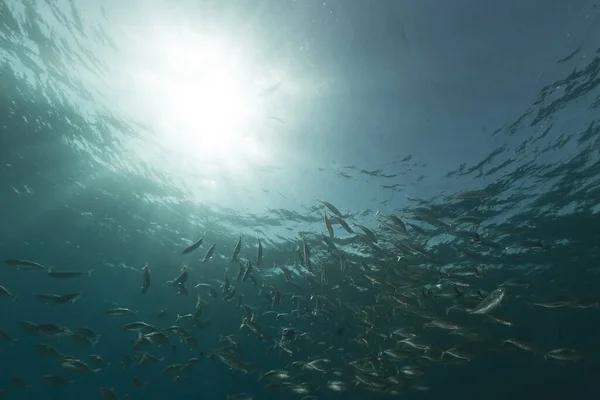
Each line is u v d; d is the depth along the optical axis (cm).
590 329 1864
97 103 1290
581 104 1012
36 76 1230
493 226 1469
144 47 1054
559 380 1969
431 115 1075
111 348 3312
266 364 2755
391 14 871
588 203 1330
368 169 1255
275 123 1178
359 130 1139
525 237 1516
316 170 1298
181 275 814
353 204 1391
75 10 988
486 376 2041
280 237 1694
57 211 1828
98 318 2850
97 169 1596
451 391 2095
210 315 2412
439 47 920
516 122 1073
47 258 2180
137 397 3934
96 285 2442
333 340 1997
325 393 2095
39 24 1047
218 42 998
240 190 1499
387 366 1266
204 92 1147
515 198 1343
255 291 2148
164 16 965
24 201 1747
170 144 1376
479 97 1016
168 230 1894
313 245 1620
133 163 1527
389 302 1330
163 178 1561
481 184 1288
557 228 1460
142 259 2144
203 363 3050
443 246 1574
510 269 1730
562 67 920
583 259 1611
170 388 3681
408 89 1020
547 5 812
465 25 870
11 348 3481
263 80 1062
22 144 1461
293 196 1435
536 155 1178
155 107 1243
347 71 992
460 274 1088
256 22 936
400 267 1209
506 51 905
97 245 2070
